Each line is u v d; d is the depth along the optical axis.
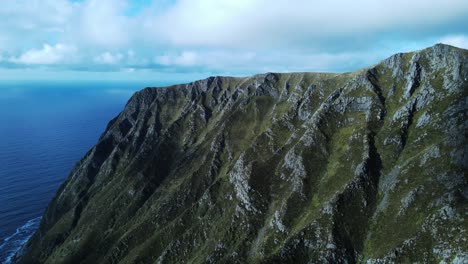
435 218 100.31
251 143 191.12
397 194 119.56
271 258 116.19
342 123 163.62
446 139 119.50
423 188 112.06
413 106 144.88
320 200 135.62
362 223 119.31
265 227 139.50
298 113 195.25
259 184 155.75
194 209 172.88
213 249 142.12
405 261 96.69
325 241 116.25
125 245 172.25
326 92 195.38
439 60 150.12
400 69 165.62
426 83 145.75
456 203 101.00
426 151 122.50
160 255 156.88
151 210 192.50
